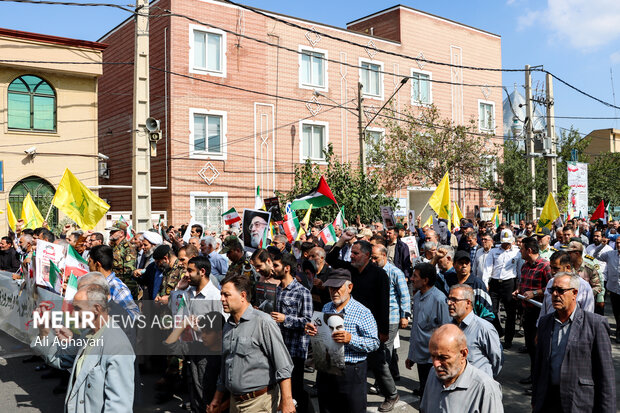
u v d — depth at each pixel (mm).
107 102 24453
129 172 22766
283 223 11242
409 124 26000
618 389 7109
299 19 23062
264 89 22078
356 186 18562
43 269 6520
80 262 6570
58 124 18438
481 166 25609
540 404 4504
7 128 17594
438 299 5629
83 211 9641
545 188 26438
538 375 4602
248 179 21672
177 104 20047
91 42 18641
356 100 24812
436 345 3336
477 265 9438
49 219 17859
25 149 17844
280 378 4258
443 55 28328
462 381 3342
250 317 4348
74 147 18719
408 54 26719
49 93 18406
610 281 9680
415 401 6637
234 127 21312
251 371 4277
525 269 7648
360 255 5879
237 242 7395
